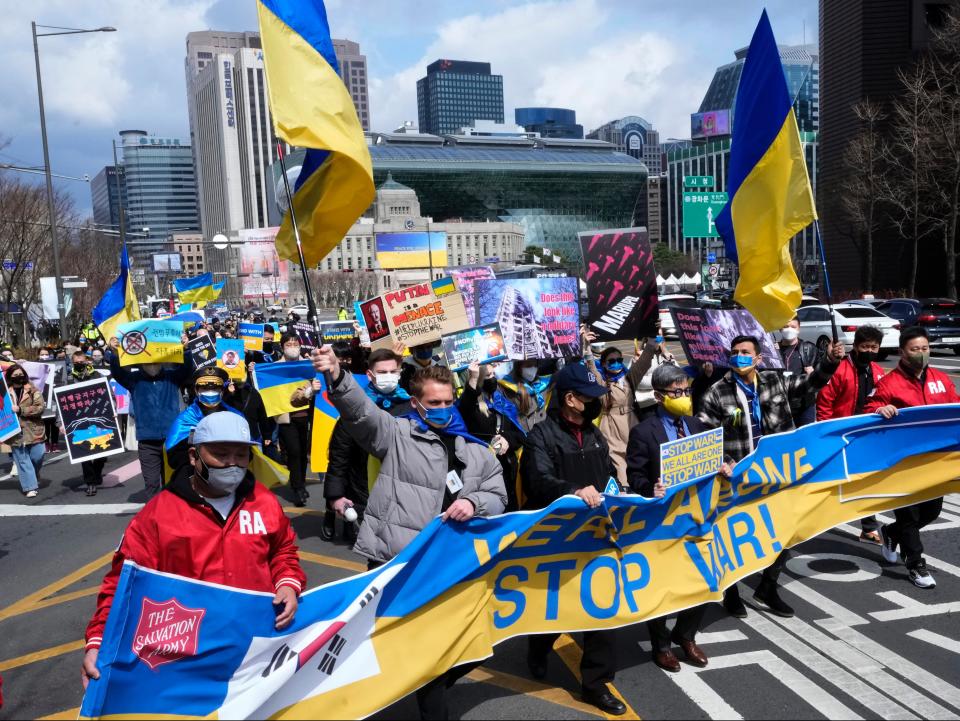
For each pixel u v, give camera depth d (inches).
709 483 180.2
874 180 1513.3
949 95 1341.0
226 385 256.4
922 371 226.5
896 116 1525.6
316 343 190.1
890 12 1587.1
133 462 492.1
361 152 201.3
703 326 274.4
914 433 218.1
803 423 278.5
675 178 5708.7
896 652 181.6
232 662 124.5
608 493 161.3
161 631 118.7
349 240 4950.8
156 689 118.2
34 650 208.2
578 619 160.6
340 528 313.1
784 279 253.4
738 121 262.8
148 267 4047.7
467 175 6235.2
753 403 207.0
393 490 150.9
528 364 289.6
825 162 1812.3
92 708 112.5
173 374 320.2
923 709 156.1
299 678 130.6
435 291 270.8
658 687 169.2
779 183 249.6
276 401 327.0
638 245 315.6
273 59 195.2
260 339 572.4
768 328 258.4
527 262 4131.4
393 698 137.7
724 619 204.8
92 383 379.9
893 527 236.2
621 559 166.4
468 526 150.3
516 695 168.9
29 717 170.7
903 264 1670.8
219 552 126.1
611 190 6604.3
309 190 210.2
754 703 160.4
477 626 151.9
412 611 143.0
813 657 180.5
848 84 1674.5
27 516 358.6
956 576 229.9
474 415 219.9
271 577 132.1
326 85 199.9
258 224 6407.5
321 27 201.9
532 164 6343.5
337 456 211.2
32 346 1537.9
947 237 1309.1
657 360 301.3
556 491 161.6
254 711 124.4
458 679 176.4
